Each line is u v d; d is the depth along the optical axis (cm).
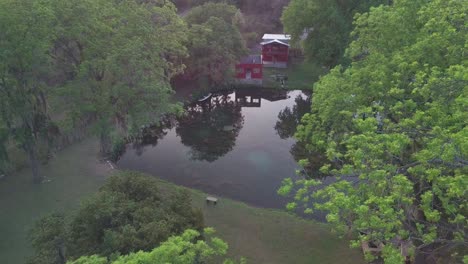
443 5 2183
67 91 3123
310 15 5034
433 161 1541
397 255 1404
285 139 4372
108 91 3291
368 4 4581
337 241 2647
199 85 5409
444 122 1670
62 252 1706
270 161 3878
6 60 2759
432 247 2175
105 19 3528
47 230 1756
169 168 3747
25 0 2805
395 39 2409
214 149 4159
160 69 3694
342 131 2470
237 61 5400
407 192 1542
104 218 1761
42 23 2806
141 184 2059
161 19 4241
